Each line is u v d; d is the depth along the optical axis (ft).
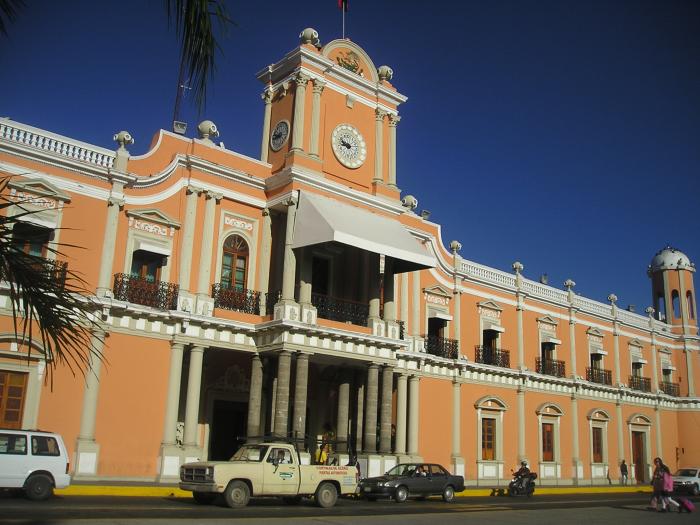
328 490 60.13
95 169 71.05
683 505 73.61
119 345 70.03
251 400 77.30
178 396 72.54
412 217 100.94
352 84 92.17
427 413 99.14
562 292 130.11
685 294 162.81
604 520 60.23
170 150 78.43
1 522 38.34
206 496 57.21
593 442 130.41
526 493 91.15
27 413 63.57
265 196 84.53
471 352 108.17
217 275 78.84
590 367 132.77
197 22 22.97
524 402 115.75
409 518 54.08
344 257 90.33
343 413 84.99
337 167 88.28
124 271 72.18
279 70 90.27
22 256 21.39
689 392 156.25
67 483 51.98
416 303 99.71
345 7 95.61
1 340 62.69
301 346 76.18
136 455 69.21
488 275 115.03
